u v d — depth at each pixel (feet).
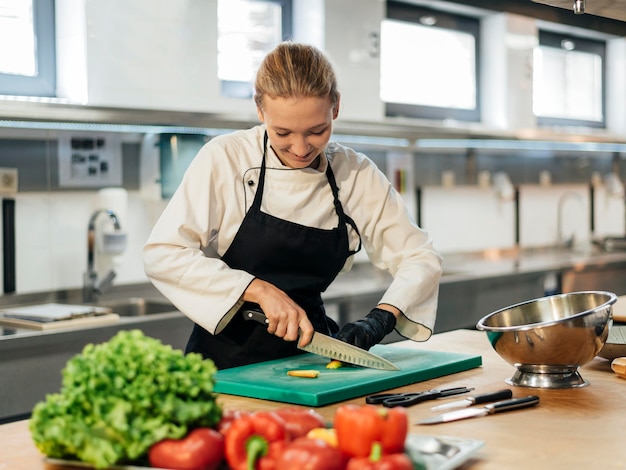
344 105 13.14
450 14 15.58
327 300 10.75
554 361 5.20
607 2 6.02
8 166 10.28
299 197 6.39
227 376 5.45
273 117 5.45
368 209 6.71
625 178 19.80
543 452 3.92
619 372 5.52
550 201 17.85
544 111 17.98
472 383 5.47
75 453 3.56
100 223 11.10
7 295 10.32
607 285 15.71
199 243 6.25
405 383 5.42
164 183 11.28
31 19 10.75
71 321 9.19
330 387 5.03
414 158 14.96
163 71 11.14
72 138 10.82
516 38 15.97
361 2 13.30
